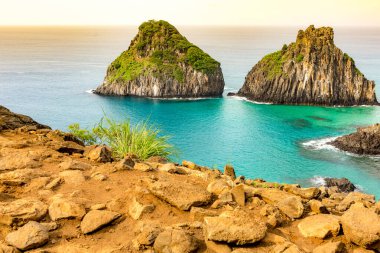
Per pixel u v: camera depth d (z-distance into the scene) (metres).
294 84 168.75
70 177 10.45
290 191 11.17
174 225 7.79
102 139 16.30
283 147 101.69
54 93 180.50
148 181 9.31
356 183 78.12
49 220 8.33
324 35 172.00
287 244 7.17
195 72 183.38
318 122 132.50
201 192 9.03
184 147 101.88
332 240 7.70
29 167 11.34
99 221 8.01
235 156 94.50
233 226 7.36
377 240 7.19
